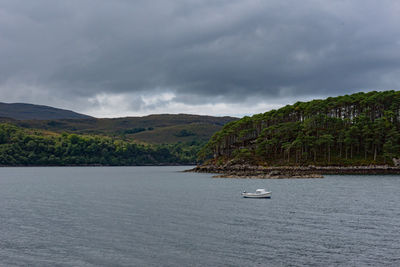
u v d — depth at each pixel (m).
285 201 84.94
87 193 110.25
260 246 46.06
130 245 47.25
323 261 40.22
